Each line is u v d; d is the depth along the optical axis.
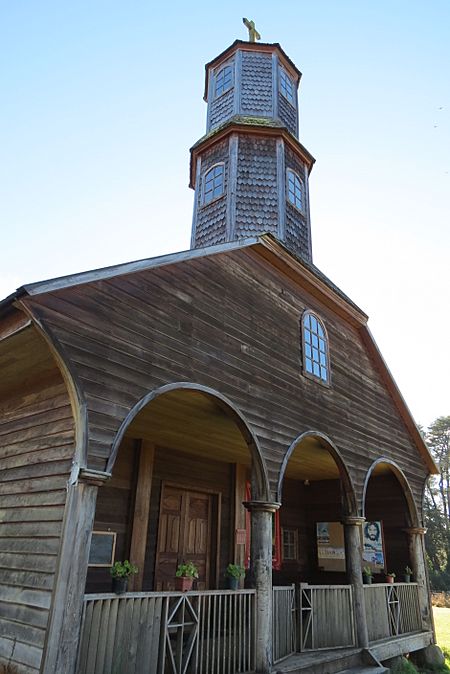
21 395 5.86
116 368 4.90
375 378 11.00
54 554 4.21
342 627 7.60
